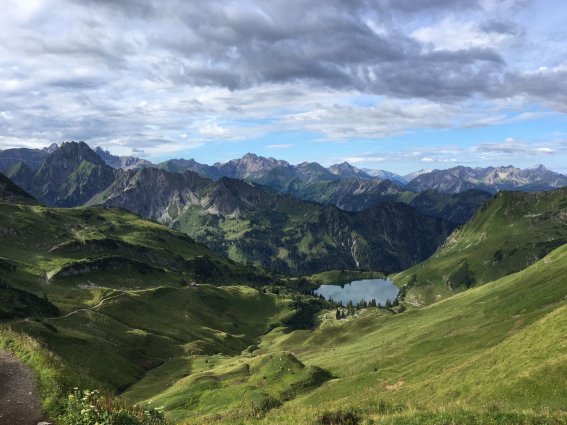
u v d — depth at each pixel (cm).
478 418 2803
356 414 3441
